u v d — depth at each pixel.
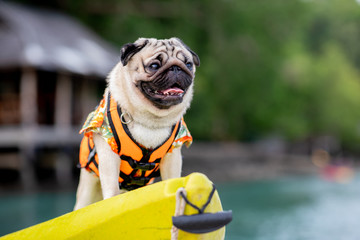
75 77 17.58
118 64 3.20
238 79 26.73
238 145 28.56
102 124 3.01
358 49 51.69
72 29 17.75
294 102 33.78
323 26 45.09
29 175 14.42
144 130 2.97
